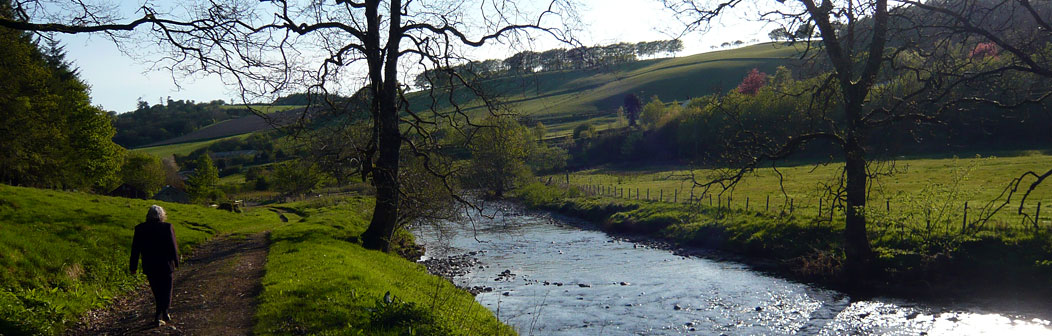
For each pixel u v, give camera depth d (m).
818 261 22.31
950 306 17.25
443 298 13.88
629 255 27.95
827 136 18.95
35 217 19.61
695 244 29.86
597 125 126.44
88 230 18.02
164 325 9.95
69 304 10.34
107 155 56.91
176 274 15.97
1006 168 43.91
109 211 25.66
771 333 15.11
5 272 10.88
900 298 18.33
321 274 13.55
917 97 18.02
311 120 19.36
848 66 17.53
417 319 9.91
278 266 15.73
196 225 28.95
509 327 13.18
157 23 11.24
